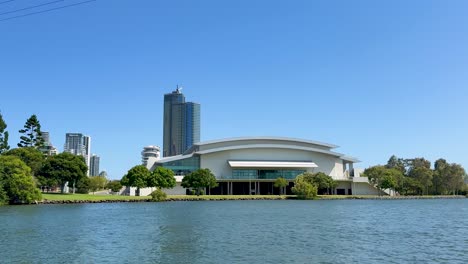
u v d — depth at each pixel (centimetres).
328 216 6881
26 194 10100
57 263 3084
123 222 5856
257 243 3909
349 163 18775
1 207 9156
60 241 4084
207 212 7762
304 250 3547
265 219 6272
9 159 10150
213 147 17738
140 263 3070
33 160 13662
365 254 3381
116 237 4350
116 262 3108
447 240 4153
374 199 15375
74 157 14275
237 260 3155
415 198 16825
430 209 9088
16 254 3416
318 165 17738
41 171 13775
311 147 18238
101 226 5362
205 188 16525
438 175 18700
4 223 5684
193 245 3806
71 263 3083
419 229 5088
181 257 3272
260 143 18050
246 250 3550
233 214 7262
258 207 9450
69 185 16700
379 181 17112
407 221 6125
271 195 15812
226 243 3909
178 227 5209
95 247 3738
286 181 16150
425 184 18150
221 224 5538
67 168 13912
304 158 17700
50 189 18675
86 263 3080
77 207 9469
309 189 14412
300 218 6469
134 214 7300
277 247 3691
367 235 4488
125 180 15538
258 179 16950
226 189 17262
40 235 4509
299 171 17400
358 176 18088
